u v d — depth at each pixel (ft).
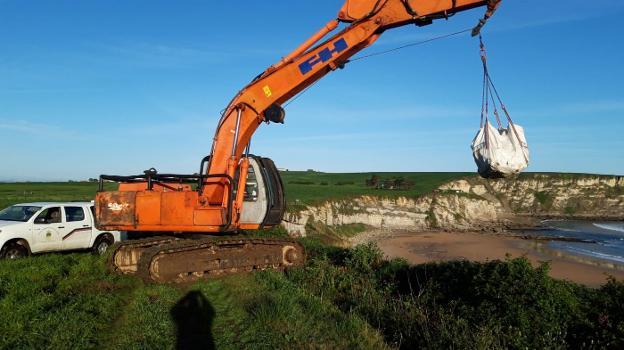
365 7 38.27
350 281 37.52
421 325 26.35
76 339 22.49
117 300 30.50
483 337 23.39
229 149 39.52
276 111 39.55
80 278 36.42
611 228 229.66
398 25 37.29
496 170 27.30
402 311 29.04
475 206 275.80
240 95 39.52
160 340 23.16
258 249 42.57
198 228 38.34
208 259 39.34
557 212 339.36
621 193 350.23
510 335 24.43
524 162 27.37
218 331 24.86
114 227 39.14
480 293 28.81
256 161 41.24
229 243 41.06
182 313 28.14
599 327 25.14
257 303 29.37
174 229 38.52
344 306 31.65
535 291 27.02
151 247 39.09
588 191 353.10
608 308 26.76
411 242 160.45
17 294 29.58
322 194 224.33
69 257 44.83
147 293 32.94
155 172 39.50
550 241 164.76
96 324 25.03
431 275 36.09
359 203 218.18
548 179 362.53
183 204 38.29
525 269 28.63
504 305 27.07
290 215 159.12
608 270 98.68
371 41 38.45
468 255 127.13
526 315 25.96
